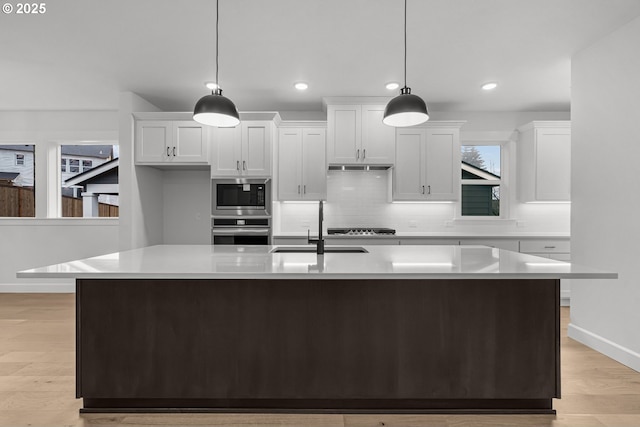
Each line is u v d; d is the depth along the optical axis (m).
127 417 2.04
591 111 3.09
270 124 4.39
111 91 4.24
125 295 2.04
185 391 2.04
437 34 2.92
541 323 2.03
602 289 3.00
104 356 2.03
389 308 2.04
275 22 2.74
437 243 4.45
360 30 2.86
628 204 2.74
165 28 2.83
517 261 2.11
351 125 4.51
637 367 2.64
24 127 5.09
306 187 4.61
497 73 3.71
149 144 4.35
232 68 3.57
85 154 5.33
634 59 2.70
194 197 5.15
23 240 5.11
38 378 2.50
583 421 2.02
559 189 4.59
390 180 4.75
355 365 2.04
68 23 2.75
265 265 1.97
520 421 2.01
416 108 2.36
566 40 3.01
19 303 4.53
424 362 2.04
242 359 2.05
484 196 5.13
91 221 5.12
